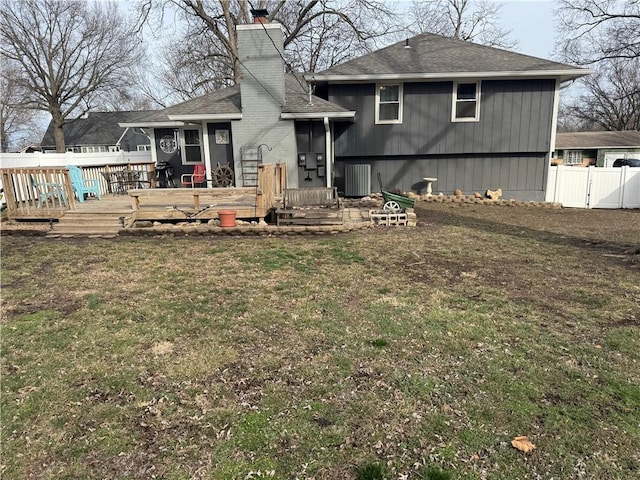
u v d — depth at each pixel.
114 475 2.24
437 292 4.98
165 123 13.66
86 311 4.41
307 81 13.56
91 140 37.38
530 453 2.37
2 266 6.15
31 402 2.85
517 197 13.97
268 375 3.18
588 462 2.31
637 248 7.32
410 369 3.25
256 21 12.06
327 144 12.41
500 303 4.63
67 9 31.33
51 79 32.41
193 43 22.66
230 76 25.33
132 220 8.72
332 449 2.42
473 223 9.94
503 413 2.72
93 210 8.98
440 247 7.30
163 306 4.54
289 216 8.91
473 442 2.46
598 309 4.48
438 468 2.27
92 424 2.64
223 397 2.91
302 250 7.04
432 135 13.44
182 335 3.85
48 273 5.79
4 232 8.45
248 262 6.29
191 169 14.66
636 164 25.05
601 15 19.72
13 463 2.32
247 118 11.93
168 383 3.08
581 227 9.77
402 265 6.14
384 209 9.80
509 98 13.15
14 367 3.30
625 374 3.19
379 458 2.35
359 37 21.84
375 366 3.30
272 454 2.38
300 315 4.28
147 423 2.65
